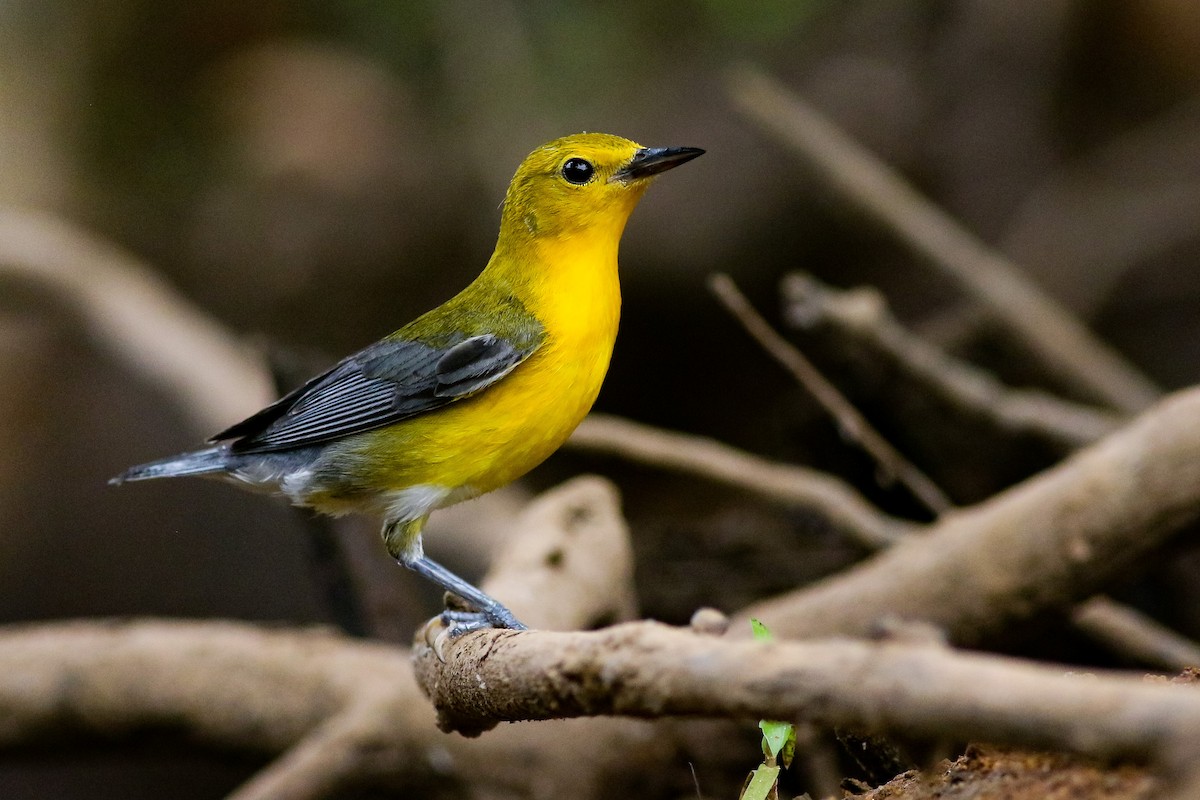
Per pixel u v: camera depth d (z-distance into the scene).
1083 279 15.91
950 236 13.55
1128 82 16.39
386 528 7.60
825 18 16.73
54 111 17.80
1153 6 15.93
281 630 9.88
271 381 11.10
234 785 16.41
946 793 3.98
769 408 16.83
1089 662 10.77
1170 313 16.47
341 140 16.94
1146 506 8.24
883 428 12.16
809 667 3.11
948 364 11.73
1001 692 2.85
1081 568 8.48
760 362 16.78
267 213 17.23
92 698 9.64
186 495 17.47
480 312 7.49
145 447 17.64
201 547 17.25
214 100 17.47
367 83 16.98
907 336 12.38
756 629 3.99
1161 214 16.00
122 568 17.14
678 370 16.92
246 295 17.31
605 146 7.37
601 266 7.48
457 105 16.64
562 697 3.97
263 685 9.49
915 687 2.94
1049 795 3.71
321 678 9.39
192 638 9.80
